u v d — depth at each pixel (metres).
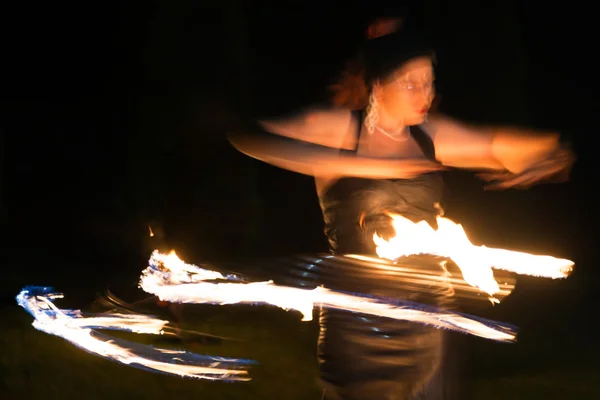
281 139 5.15
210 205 13.30
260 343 9.67
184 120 14.02
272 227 16.22
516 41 15.77
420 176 5.14
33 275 15.03
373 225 5.08
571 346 9.83
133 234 17.48
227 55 14.74
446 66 15.45
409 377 4.90
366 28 5.25
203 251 12.14
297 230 16.31
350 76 5.20
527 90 18.12
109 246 17.77
